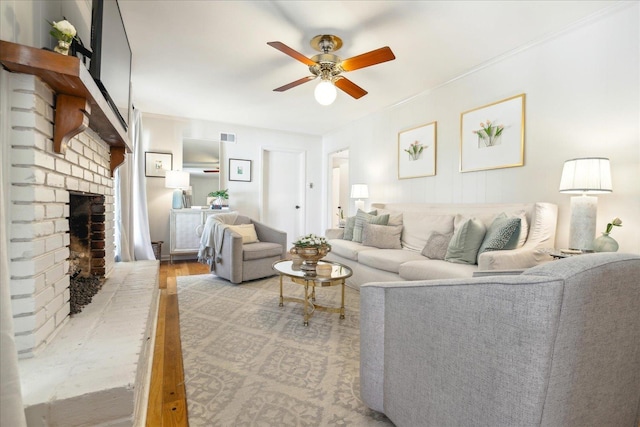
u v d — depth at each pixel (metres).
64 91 1.25
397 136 4.38
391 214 3.85
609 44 2.28
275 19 2.41
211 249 3.86
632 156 2.18
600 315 0.82
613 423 0.96
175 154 5.03
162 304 2.87
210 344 2.05
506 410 0.83
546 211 2.47
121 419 1.01
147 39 2.70
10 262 1.09
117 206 3.25
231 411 1.38
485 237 2.49
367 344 1.33
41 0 1.30
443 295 1.01
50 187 1.27
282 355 1.91
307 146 6.23
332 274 2.55
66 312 1.45
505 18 2.39
